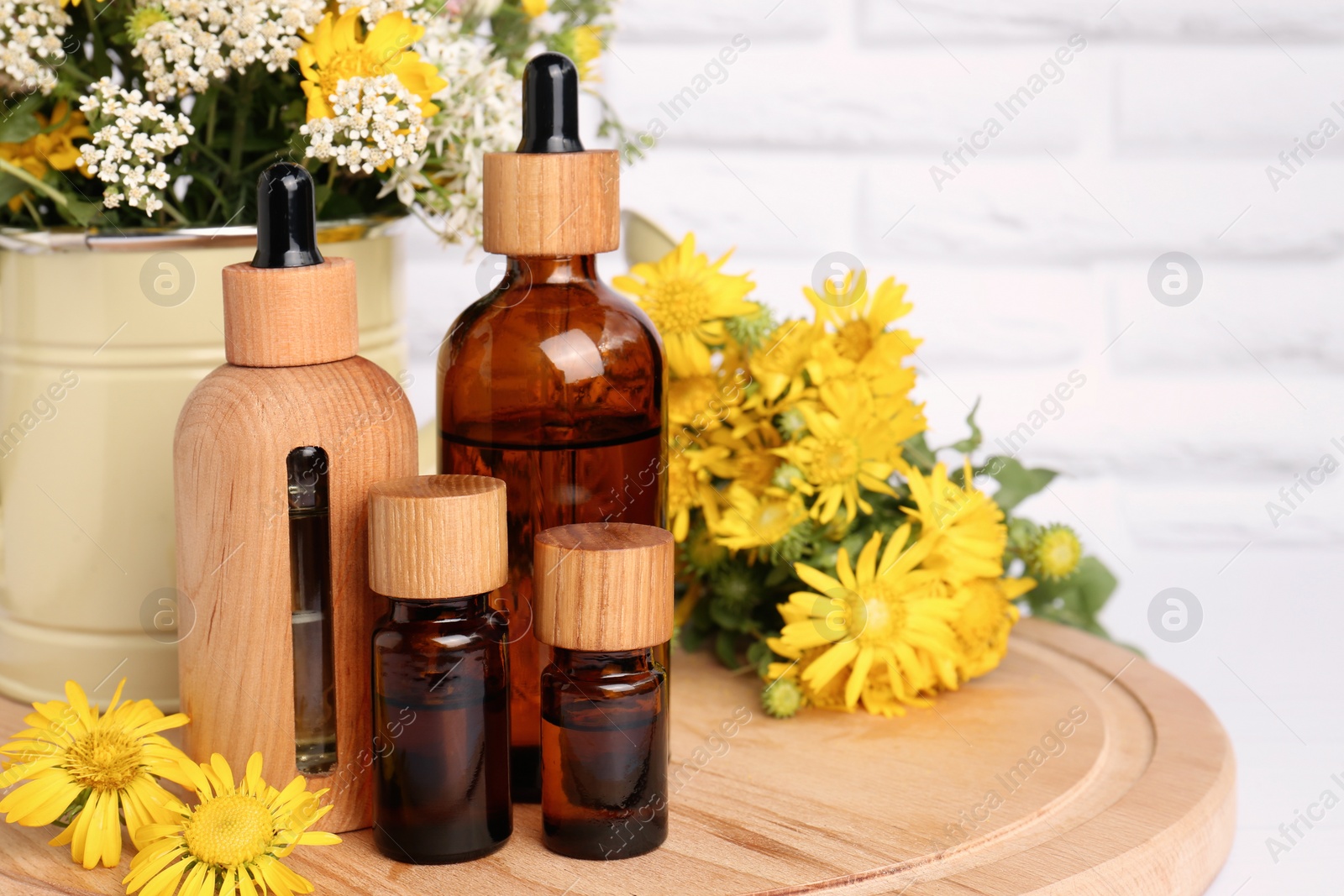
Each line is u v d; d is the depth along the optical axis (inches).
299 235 22.7
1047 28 44.6
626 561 21.5
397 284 29.3
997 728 29.5
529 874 22.3
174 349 26.5
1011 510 36.2
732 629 34.0
